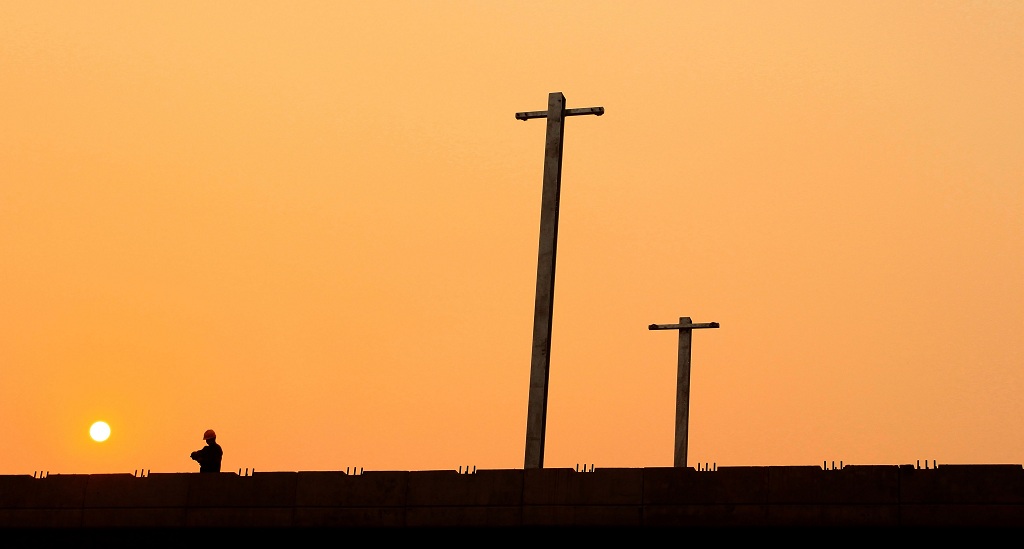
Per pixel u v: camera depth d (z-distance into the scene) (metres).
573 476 115.38
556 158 151.25
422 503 118.38
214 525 123.12
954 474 107.31
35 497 127.94
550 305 146.12
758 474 111.44
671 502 112.81
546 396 143.12
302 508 121.19
